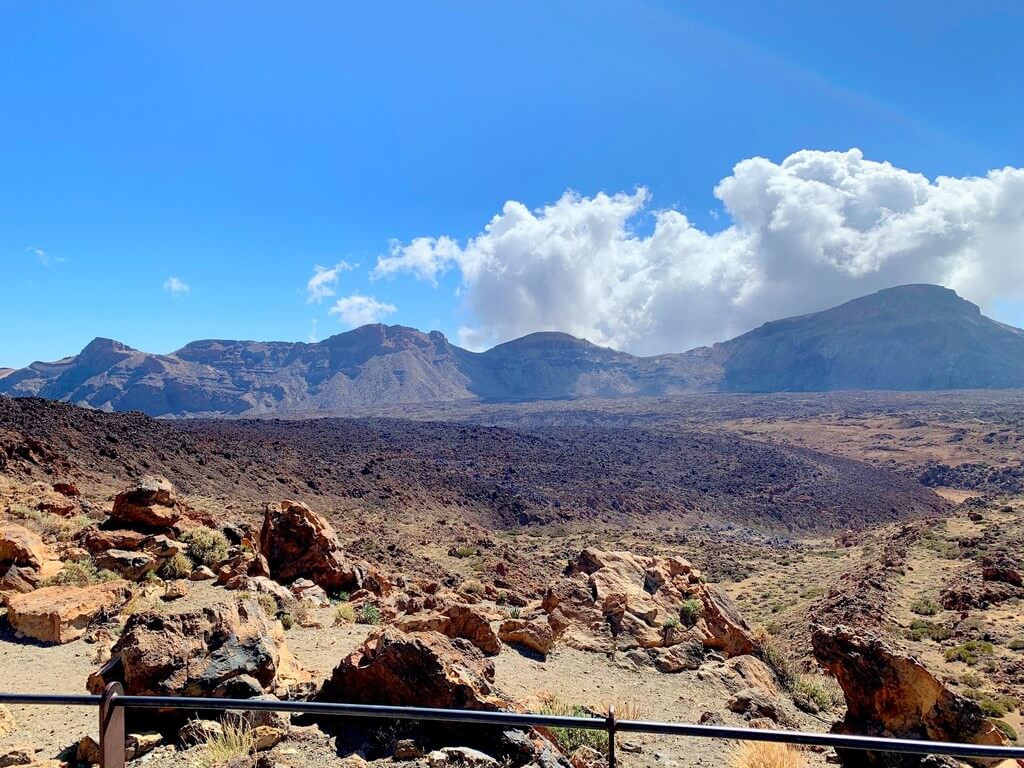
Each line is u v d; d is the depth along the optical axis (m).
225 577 18.48
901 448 189.50
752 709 12.31
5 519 21.12
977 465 153.62
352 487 81.25
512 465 132.62
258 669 8.12
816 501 125.44
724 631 17.34
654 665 15.42
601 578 18.77
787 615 46.66
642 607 17.53
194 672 7.67
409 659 7.75
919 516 122.00
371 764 6.60
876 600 43.62
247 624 8.70
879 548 71.50
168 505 21.92
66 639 13.13
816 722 13.12
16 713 8.73
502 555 58.00
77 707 9.04
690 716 12.09
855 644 11.08
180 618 8.31
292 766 6.22
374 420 184.62
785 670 17.34
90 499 32.16
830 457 173.25
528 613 18.88
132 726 7.27
